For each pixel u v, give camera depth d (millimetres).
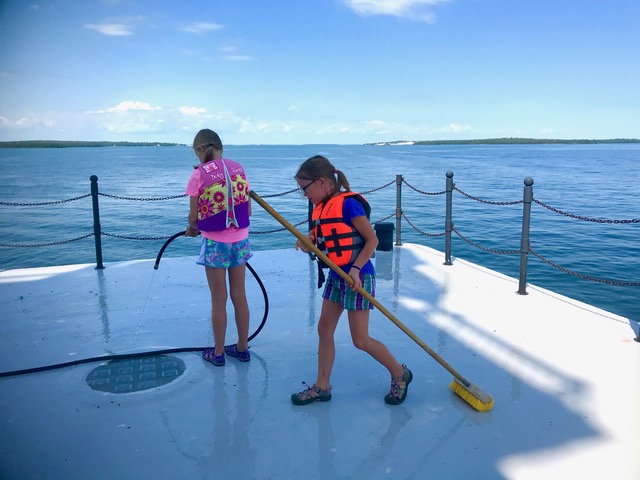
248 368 3451
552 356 3594
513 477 2336
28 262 13055
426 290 5125
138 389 3166
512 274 10875
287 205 22203
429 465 2426
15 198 24828
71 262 13039
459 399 3037
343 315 4430
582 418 2809
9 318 4375
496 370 3391
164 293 5016
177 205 23422
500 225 16375
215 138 3201
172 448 2570
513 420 2799
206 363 3523
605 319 4301
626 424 2748
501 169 47594
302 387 3186
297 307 4609
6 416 2867
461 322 4250
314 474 2365
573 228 15555
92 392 3131
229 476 2357
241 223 3248
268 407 2955
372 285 2812
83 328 4148
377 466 2424
